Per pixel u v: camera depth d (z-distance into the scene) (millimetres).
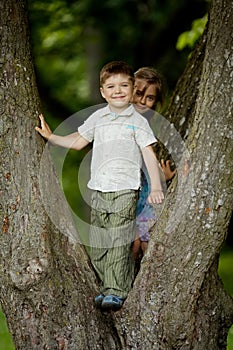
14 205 5449
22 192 5461
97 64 14219
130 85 5395
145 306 5418
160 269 5375
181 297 5367
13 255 5375
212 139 5207
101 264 5535
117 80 5352
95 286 5555
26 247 5352
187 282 5348
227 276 13023
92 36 14117
